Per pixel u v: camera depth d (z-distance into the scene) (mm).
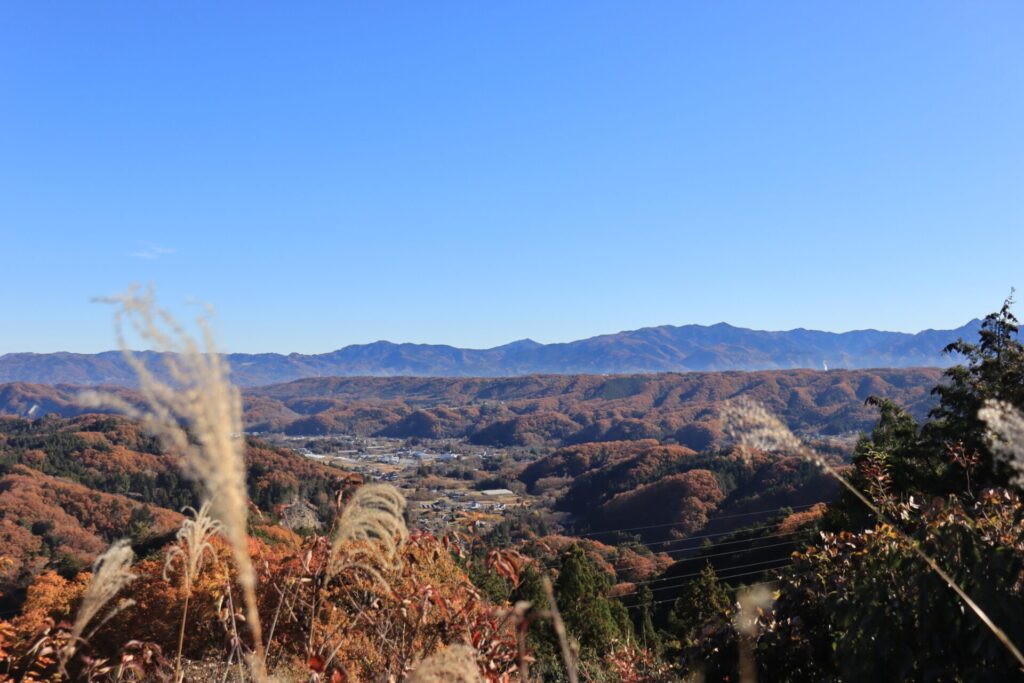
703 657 3533
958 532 2678
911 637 2650
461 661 1682
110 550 1618
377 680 2512
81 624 1580
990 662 2461
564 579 11914
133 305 785
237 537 876
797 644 3307
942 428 15484
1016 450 1661
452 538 3213
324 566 2412
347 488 2658
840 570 3324
